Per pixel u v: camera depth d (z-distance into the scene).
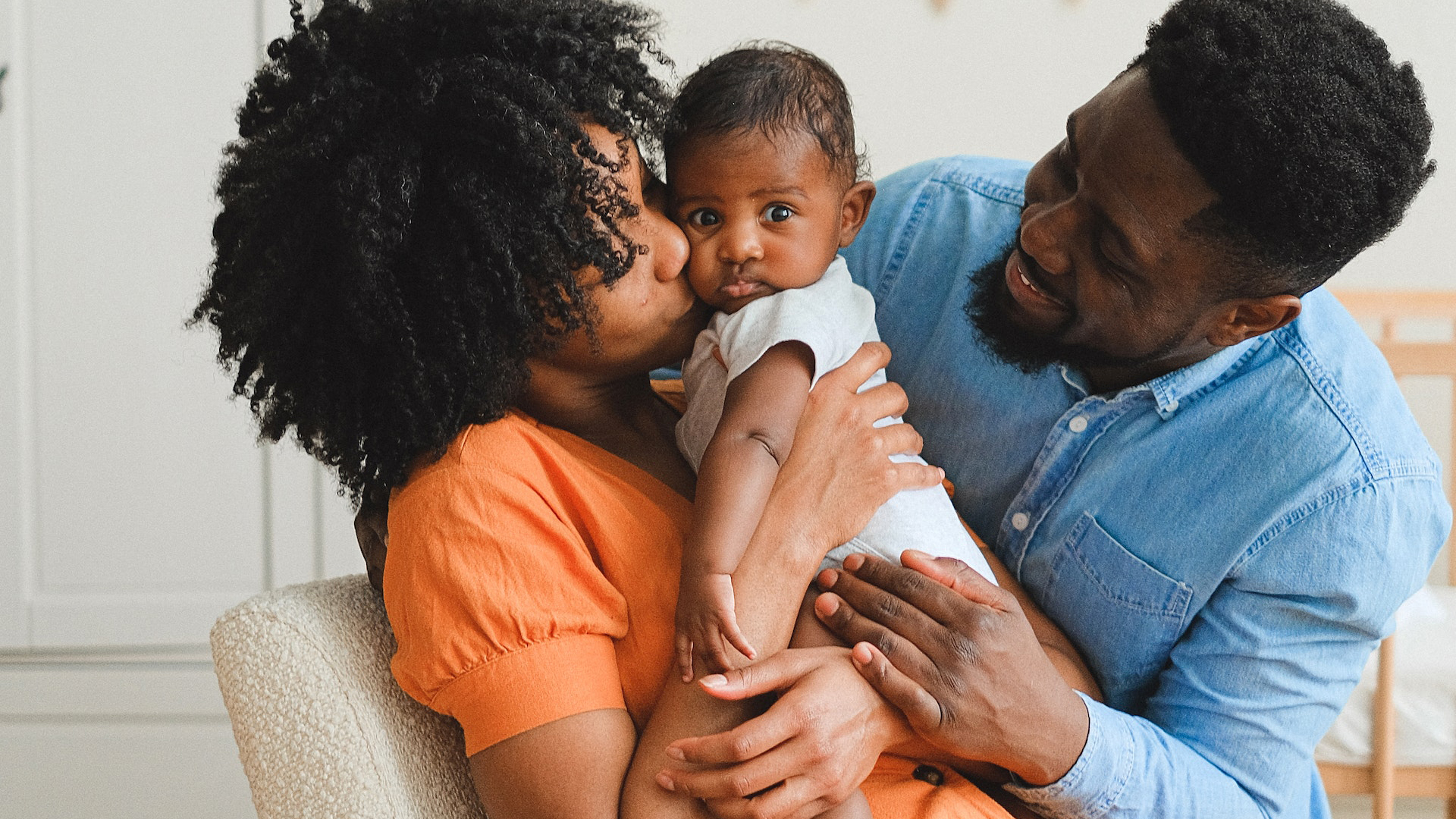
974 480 1.15
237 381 0.90
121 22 2.09
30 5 2.08
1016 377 1.12
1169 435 1.03
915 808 0.89
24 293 2.14
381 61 0.81
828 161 0.91
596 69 0.84
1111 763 0.92
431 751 0.89
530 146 0.78
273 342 0.83
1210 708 1.01
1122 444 1.05
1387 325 2.39
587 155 0.80
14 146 2.10
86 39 2.09
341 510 2.18
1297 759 1.02
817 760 0.79
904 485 0.92
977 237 1.18
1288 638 1.00
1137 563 1.03
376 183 0.77
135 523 2.18
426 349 0.81
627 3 0.95
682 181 0.90
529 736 0.77
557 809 0.77
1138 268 0.89
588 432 0.93
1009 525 1.12
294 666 0.84
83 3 2.08
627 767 0.80
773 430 0.84
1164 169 0.85
